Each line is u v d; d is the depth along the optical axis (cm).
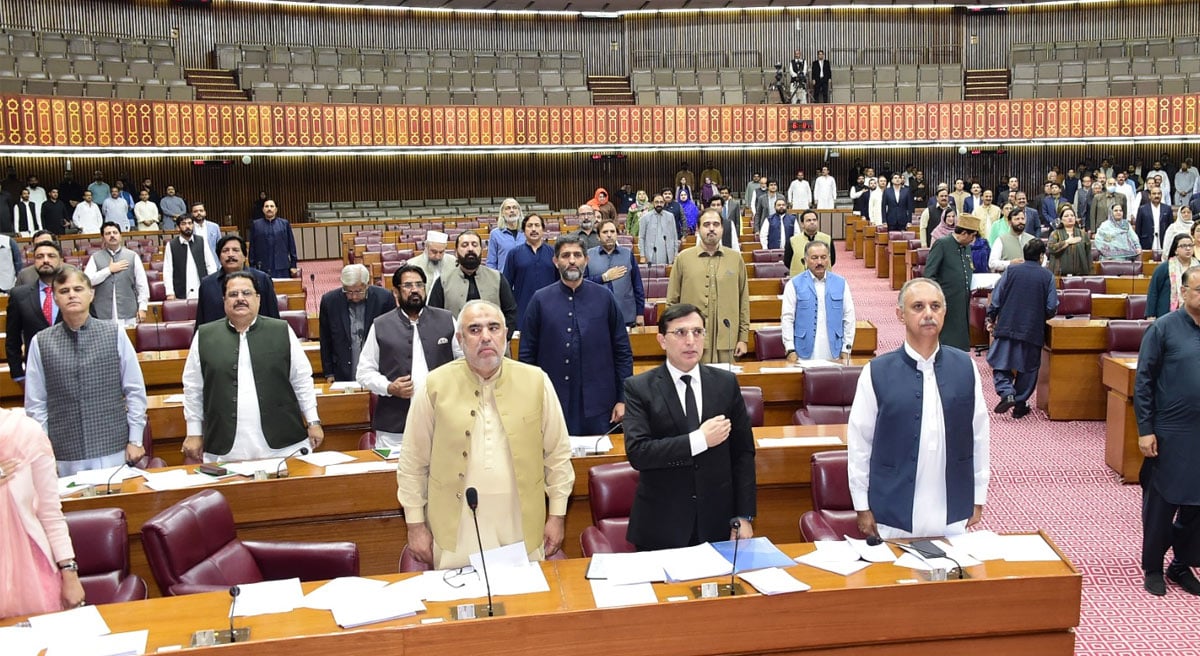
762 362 747
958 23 2905
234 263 721
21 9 2362
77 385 511
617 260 829
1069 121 2422
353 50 2616
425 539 395
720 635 330
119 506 467
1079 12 2838
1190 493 489
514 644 319
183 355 782
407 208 2464
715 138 2497
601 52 2945
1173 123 2369
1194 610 492
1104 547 577
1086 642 462
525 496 393
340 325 698
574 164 2628
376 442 589
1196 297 484
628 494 459
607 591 339
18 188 1945
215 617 327
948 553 365
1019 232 1059
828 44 2930
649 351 847
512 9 2875
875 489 410
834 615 335
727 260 712
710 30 2945
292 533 496
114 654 302
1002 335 850
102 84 2109
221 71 2420
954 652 342
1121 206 1198
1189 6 2756
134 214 2047
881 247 1644
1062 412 847
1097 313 977
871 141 2495
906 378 404
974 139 2469
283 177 2450
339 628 316
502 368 396
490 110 2411
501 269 880
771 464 539
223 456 531
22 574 358
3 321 1005
